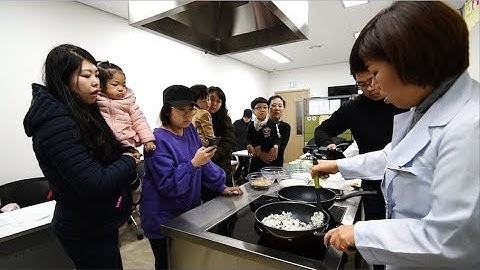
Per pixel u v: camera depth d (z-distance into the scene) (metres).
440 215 0.48
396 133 0.75
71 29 2.91
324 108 4.93
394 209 0.65
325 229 0.79
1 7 2.40
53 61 0.94
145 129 1.60
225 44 1.67
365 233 0.57
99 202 0.98
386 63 0.53
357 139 1.51
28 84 2.60
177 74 4.29
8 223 1.45
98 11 3.16
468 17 2.19
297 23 1.29
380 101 1.40
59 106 0.91
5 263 1.59
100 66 1.56
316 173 1.00
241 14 1.40
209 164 1.39
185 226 0.94
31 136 0.92
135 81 3.62
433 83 0.54
